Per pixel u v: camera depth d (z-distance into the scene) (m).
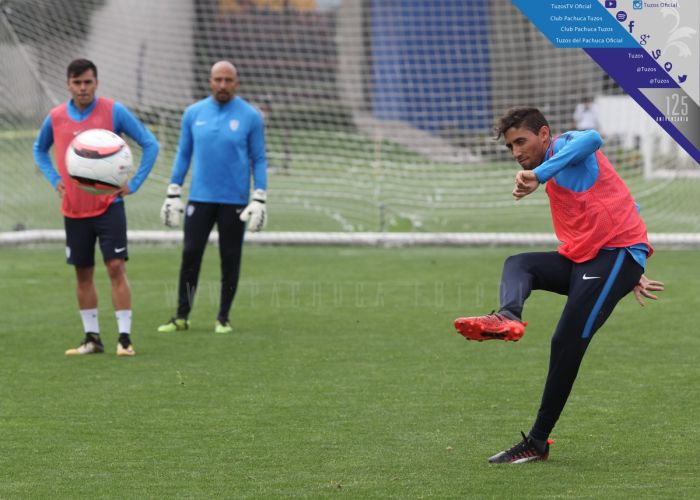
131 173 29.73
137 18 64.06
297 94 70.69
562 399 19.98
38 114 62.00
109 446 21.53
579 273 19.75
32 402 25.39
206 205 34.69
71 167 29.14
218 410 24.62
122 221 30.95
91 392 26.44
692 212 63.16
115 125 30.92
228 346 32.41
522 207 65.75
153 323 36.38
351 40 70.88
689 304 39.44
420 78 71.44
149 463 20.30
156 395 26.11
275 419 23.77
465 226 60.69
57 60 60.12
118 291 31.20
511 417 23.91
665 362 29.83
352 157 71.94
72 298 41.12
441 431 22.70
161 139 66.38
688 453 20.91
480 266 49.25
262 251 54.31
